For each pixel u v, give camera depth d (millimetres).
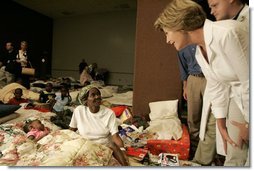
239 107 1065
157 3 2887
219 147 1320
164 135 2281
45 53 8984
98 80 7402
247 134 1058
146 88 3012
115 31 8453
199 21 983
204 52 1128
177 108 2812
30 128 2123
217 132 1332
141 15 2955
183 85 2703
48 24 9164
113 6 7801
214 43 969
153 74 2980
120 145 1798
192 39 1050
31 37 8312
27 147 1527
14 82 4734
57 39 9383
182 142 2123
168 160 1896
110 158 1513
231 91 1146
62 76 9367
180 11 979
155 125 2465
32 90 4883
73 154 1358
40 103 3717
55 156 1335
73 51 9164
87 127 1817
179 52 2391
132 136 2330
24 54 5148
